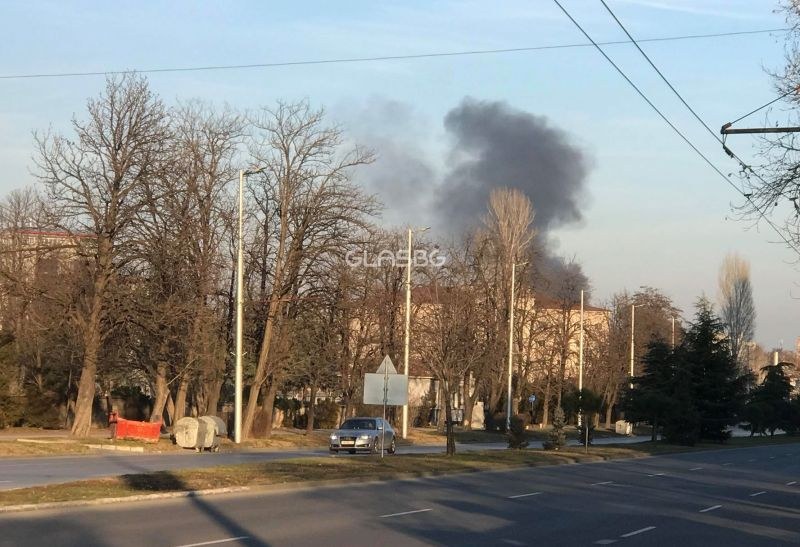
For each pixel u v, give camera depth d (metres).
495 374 68.38
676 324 92.88
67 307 41.03
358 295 52.03
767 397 85.25
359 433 39.22
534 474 30.50
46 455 34.09
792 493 26.89
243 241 44.41
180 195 42.31
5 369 49.09
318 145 44.66
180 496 19.44
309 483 23.12
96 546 12.51
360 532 14.74
